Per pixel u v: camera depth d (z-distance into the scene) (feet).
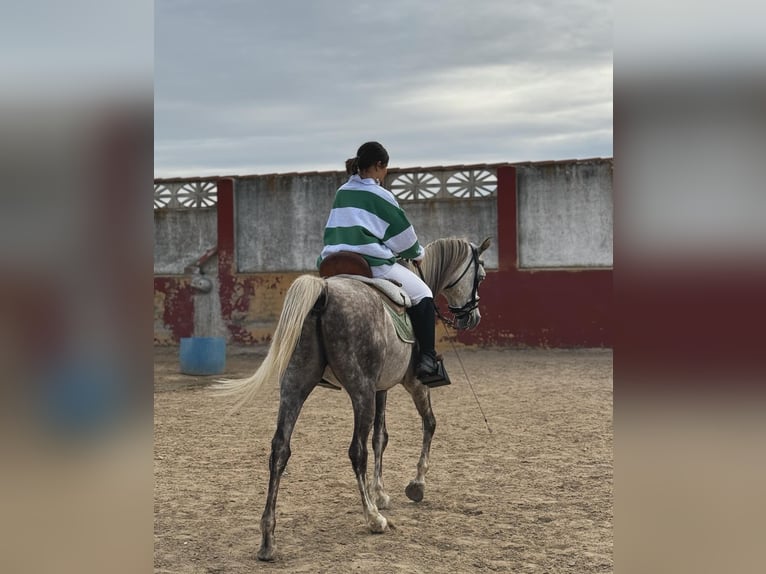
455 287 18.30
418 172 53.06
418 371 15.62
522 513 15.39
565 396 32.17
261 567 12.14
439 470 19.39
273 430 25.41
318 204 55.21
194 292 56.13
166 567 12.10
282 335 12.64
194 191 56.85
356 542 13.55
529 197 51.80
